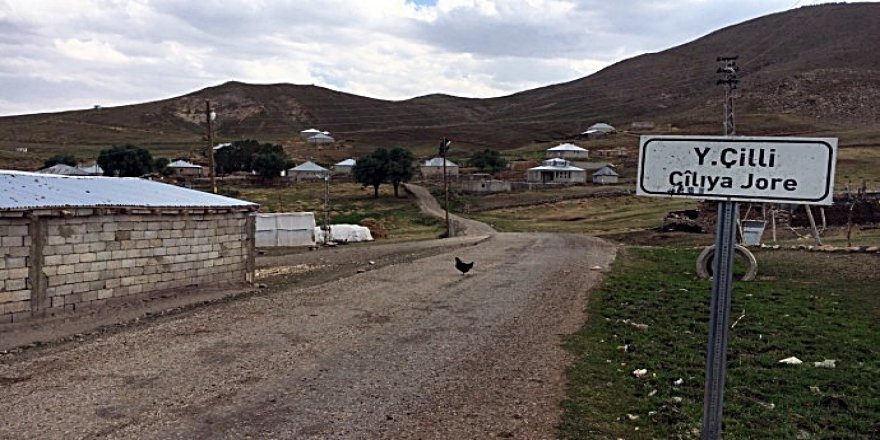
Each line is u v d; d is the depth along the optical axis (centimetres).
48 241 1533
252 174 9962
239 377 993
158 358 1110
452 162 10575
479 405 858
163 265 1852
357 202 7600
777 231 3753
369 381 975
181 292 1892
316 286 2036
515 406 851
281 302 1720
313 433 759
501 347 1195
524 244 3744
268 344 1218
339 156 13738
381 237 5041
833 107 15738
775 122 14762
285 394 909
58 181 1856
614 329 1321
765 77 19900
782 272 2050
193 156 11606
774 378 936
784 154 371
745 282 1888
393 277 2238
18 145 14175
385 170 8031
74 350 1175
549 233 4928
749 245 2784
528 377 989
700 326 1313
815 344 1146
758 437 715
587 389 915
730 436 715
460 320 1461
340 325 1402
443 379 984
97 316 1536
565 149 11869
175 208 1856
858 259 2125
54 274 1549
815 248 2441
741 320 1355
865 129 13100
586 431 753
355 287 2000
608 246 3566
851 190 5559
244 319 1474
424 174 9956
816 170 365
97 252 1656
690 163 391
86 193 1775
